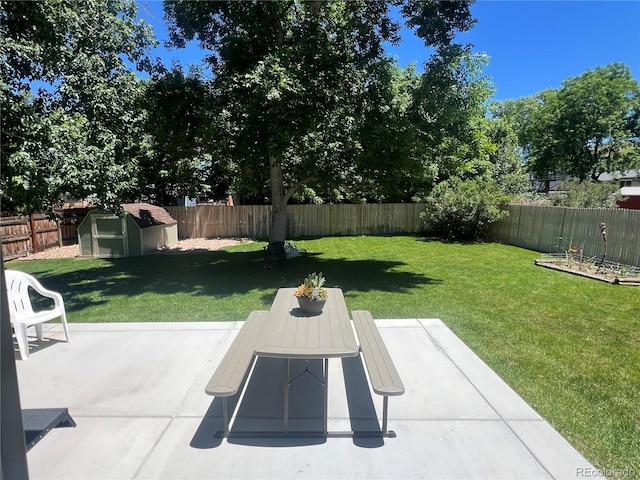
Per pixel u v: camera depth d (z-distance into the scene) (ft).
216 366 11.05
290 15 22.40
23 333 11.50
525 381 10.19
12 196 15.94
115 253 33.71
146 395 9.43
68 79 19.29
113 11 23.47
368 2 23.02
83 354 11.93
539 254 32.12
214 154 30.12
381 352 8.74
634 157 82.17
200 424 8.22
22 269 27.73
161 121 24.90
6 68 16.35
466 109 22.71
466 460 7.05
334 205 49.60
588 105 84.02
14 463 3.85
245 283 22.20
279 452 7.32
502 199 39.24
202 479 6.59
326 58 20.90
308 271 25.41
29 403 9.04
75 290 20.99
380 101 21.75
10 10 15.46
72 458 7.11
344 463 7.00
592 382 10.13
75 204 45.21
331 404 9.02
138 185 29.17
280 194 28.17
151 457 7.14
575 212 29.60
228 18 23.50
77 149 17.25
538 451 7.30
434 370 10.75
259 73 18.43
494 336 13.44
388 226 50.93
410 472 6.75
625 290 19.85
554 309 16.62
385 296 18.84
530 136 95.35
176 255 33.96
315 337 8.30
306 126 20.38
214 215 48.14
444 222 43.21
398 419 8.39
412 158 23.76
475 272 24.67
